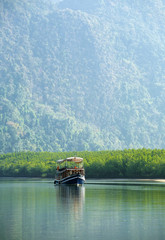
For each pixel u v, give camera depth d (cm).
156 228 8194
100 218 9475
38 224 8688
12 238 7275
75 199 14200
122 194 16312
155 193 16788
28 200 13975
